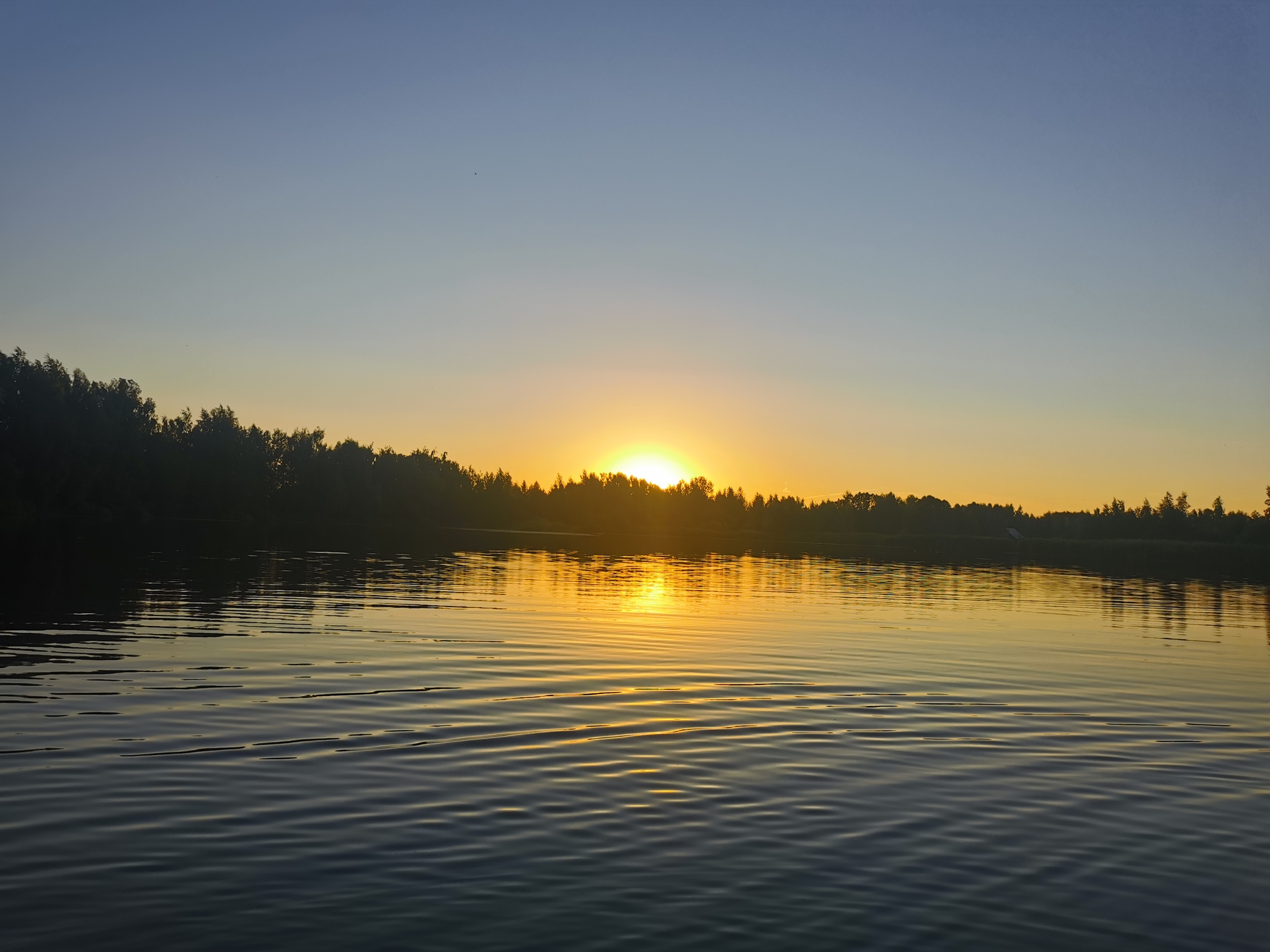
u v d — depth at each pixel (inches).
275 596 1658.5
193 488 6343.5
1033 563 4766.2
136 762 604.7
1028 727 791.7
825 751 689.6
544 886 435.2
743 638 1311.5
